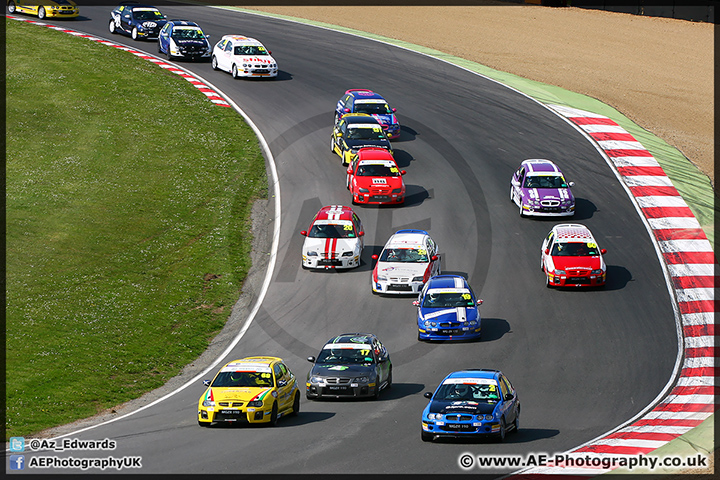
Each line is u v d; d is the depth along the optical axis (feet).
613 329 374.84
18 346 349.00
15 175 523.70
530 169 502.38
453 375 256.93
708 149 587.68
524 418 274.16
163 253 452.35
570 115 631.56
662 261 445.37
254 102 644.27
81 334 366.43
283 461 220.43
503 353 351.25
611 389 309.63
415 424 261.44
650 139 593.42
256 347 366.84
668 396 301.22
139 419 285.43
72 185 516.73
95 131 588.50
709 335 370.12
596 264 413.18
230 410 258.98
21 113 606.14
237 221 490.08
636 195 516.73
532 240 469.16
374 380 297.33
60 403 306.14
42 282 410.52
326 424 263.70
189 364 354.33
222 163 554.46
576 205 505.25
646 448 223.51
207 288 422.82
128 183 524.52
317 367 302.45
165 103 633.61
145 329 378.12
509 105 647.56
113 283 416.46
